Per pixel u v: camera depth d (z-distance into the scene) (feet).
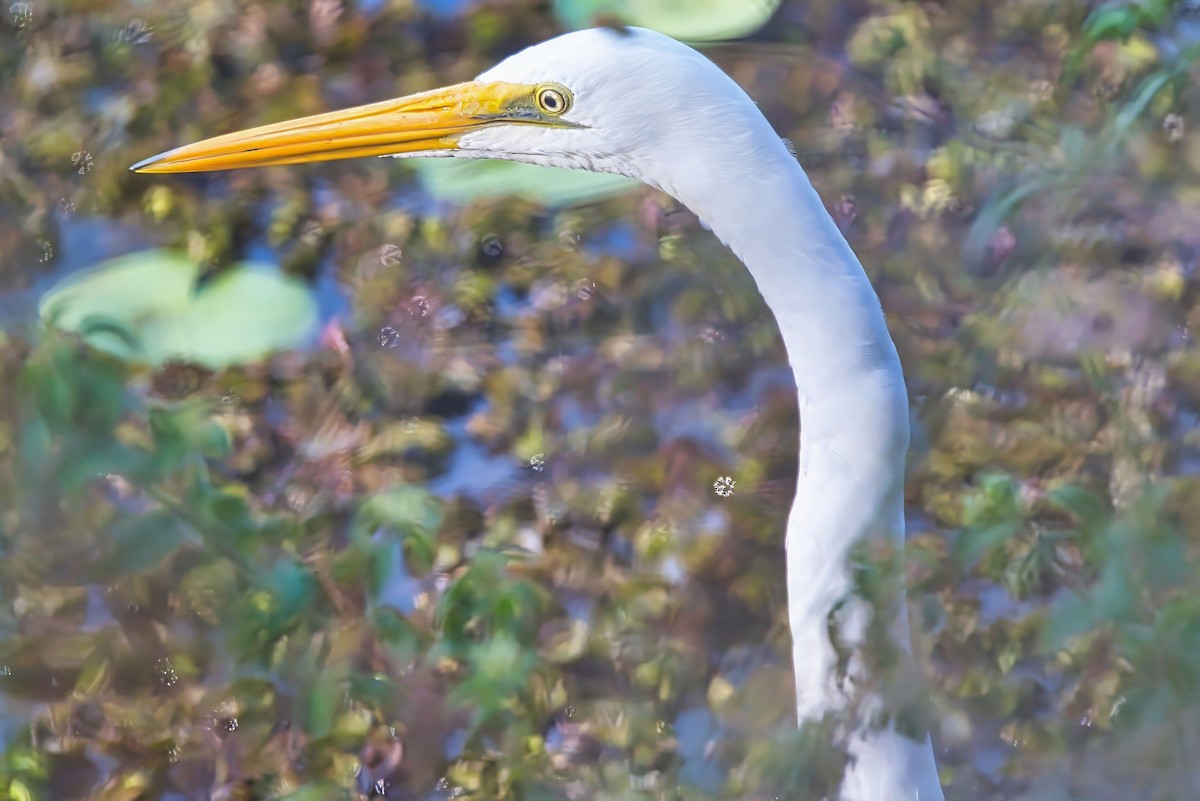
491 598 17.66
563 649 17.88
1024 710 17.60
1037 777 17.47
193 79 18.83
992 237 18.21
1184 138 18.11
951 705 17.51
